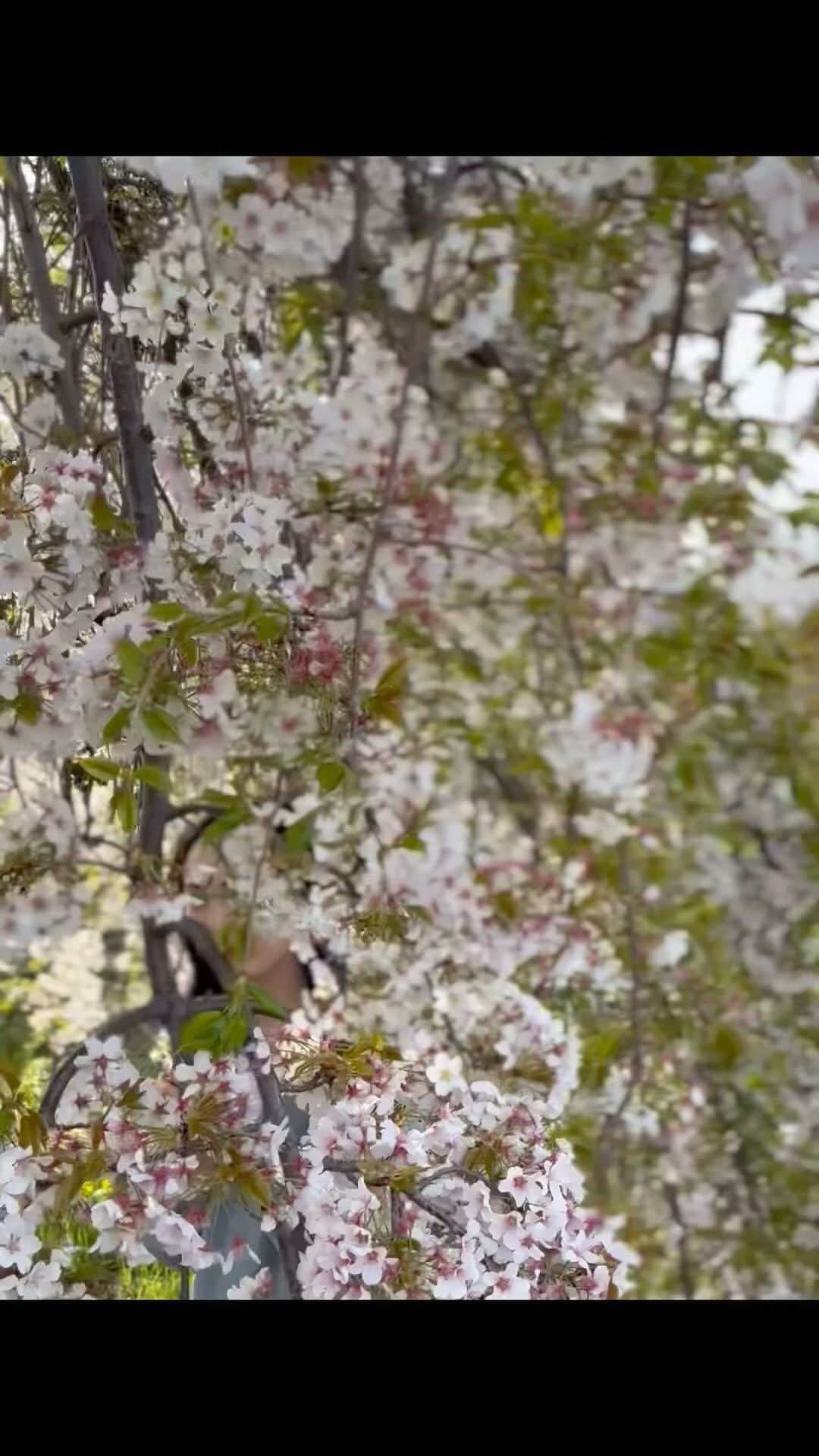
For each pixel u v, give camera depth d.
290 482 1.83
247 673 1.38
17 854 1.58
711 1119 2.44
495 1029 1.69
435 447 2.14
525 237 2.13
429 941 1.84
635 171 1.93
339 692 1.46
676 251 2.22
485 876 2.17
